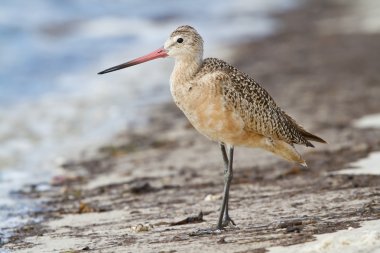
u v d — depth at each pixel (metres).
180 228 10.39
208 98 10.45
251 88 10.68
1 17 32.88
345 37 30.25
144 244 9.59
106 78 24.84
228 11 38.84
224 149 10.88
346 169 13.22
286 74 24.05
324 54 27.14
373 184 11.88
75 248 9.83
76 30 32.62
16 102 21.84
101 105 21.34
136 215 11.54
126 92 22.91
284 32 32.75
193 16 37.41
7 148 17.23
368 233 8.78
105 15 36.00
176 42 10.84
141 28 33.53
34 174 15.19
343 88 21.34
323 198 11.27
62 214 12.12
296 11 38.50
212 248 8.98
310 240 8.90
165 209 11.78
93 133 18.52
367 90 20.88
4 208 12.69
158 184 13.66
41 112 20.62
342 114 18.23
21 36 30.56
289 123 10.99
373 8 37.56
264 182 13.02
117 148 16.97
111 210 12.09
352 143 15.34
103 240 10.10
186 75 10.72
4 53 27.88
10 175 15.14
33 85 23.88
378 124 16.97
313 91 21.19
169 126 18.77
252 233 9.57
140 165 15.34
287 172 13.54
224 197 10.35
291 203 11.20
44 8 35.16
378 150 14.59
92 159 16.20
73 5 36.75
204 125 10.64
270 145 10.85
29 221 11.81
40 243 10.34
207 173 14.21
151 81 24.31
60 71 25.86
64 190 13.73
